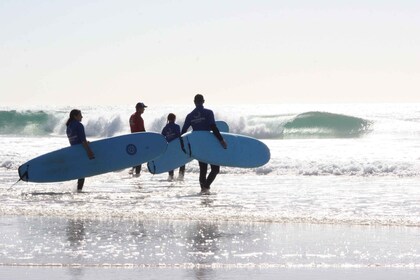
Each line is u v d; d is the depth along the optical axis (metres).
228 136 17.66
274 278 7.50
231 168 21.78
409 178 19.41
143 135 17.62
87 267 7.99
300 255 8.65
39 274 7.63
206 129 16.88
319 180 18.92
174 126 19.47
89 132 53.94
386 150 31.20
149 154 17.55
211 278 7.49
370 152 29.88
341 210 12.60
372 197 14.78
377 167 20.97
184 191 16.11
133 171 21.38
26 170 16.80
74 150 16.95
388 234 10.09
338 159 23.81
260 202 13.84
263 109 136.00
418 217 11.65
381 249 9.00
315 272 7.79
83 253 8.72
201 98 16.94
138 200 14.16
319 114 53.09
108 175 20.70
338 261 8.34
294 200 14.21
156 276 7.56
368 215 11.95
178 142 19.38
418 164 21.38
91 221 11.25
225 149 17.17
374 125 52.56
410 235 10.02
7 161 23.67
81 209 12.62
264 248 9.06
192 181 18.92
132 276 7.55
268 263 8.22
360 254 8.71
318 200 14.20
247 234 10.09
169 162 19.27
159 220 11.38
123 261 8.29
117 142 17.39
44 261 8.27
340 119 53.22
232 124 52.12
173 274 7.66
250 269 7.93
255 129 52.00
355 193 15.59
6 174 20.83
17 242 9.42
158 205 13.30
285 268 7.98
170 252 8.80
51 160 16.86
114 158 17.20
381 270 7.89
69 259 8.38
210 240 9.61
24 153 28.45
